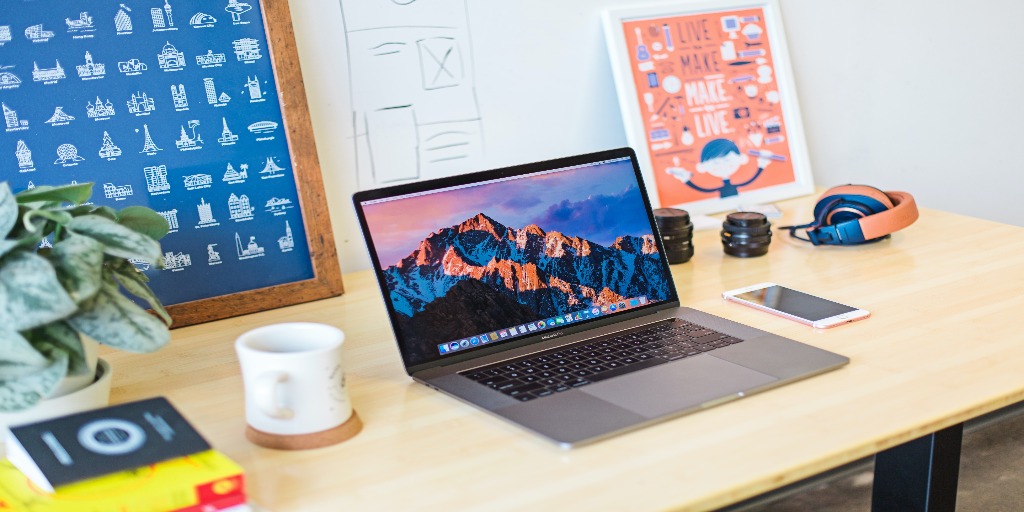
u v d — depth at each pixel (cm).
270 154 138
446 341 112
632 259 128
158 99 130
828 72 191
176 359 119
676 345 114
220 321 133
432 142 155
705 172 173
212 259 135
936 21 199
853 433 91
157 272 132
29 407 87
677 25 171
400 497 82
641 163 166
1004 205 221
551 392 101
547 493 82
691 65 172
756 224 148
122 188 129
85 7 125
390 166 152
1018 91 214
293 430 92
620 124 173
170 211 132
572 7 162
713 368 106
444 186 118
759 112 179
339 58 144
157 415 89
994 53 208
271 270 139
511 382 105
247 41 135
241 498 80
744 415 96
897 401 98
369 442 93
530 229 121
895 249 151
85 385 98
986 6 204
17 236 95
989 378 102
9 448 85
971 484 195
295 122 137
